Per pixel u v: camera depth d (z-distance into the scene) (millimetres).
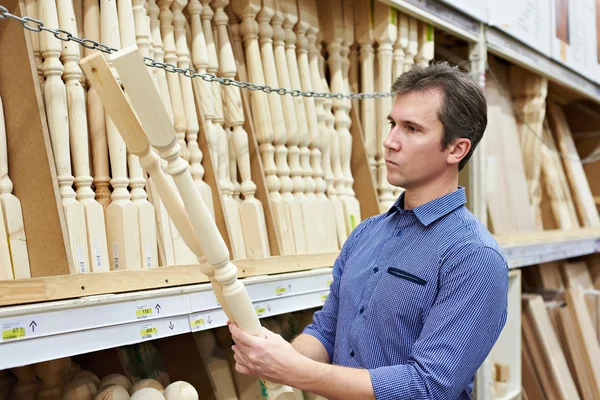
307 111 2211
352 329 1472
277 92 1980
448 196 1432
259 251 1934
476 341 1307
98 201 1602
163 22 1835
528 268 4082
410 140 1392
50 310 1240
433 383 1269
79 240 1495
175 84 1826
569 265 4262
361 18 2428
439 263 1363
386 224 1556
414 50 2568
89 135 1623
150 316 1445
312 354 1583
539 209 3791
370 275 1482
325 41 2383
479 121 1414
